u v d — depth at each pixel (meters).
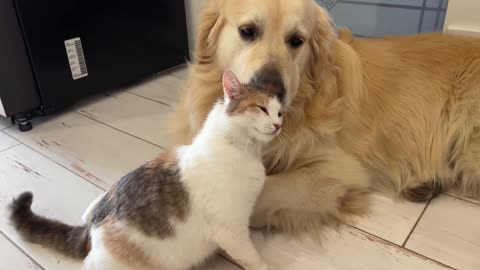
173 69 2.61
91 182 1.48
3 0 1.65
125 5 2.11
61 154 1.67
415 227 1.27
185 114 1.51
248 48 1.20
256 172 0.99
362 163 1.46
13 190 1.44
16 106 1.83
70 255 1.11
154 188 0.96
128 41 2.21
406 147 1.50
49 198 1.40
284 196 1.24
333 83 1.36
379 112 1.47
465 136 1.46
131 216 0.94
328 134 1.34
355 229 1.27
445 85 1.50
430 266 1.12
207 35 1.34
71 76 2.00
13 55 1.75
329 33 1.32
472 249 1.17
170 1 2.35
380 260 1.14
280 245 1.21
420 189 1.44
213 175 0.94
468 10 1.63
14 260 1.14
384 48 1.55
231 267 1.13
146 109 2.08
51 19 1.82
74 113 2.04
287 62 1.16
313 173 1.30
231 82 0.96
